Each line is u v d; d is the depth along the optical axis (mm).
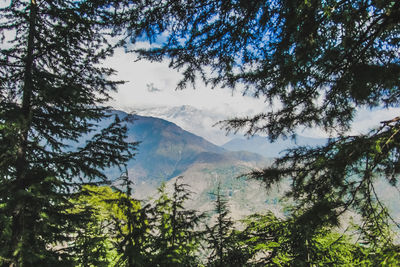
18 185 4801
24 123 4695
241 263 3920
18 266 4188
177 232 3727
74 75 5848
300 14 3162
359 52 3580
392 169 2658
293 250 3748
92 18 4953
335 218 2668
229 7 3469
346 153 2795
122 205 3533
